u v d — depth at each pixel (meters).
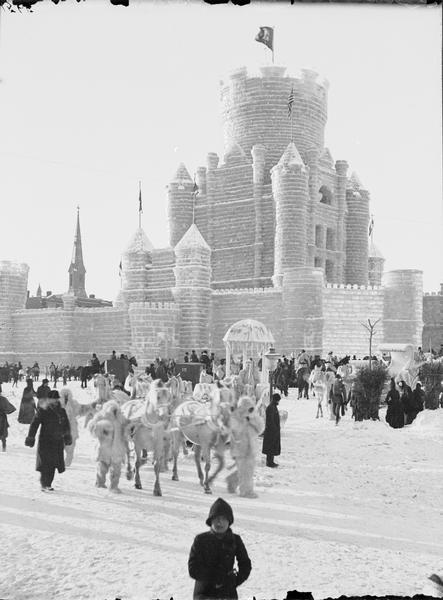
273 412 14.09
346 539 7.91
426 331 69.31
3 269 75.88
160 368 29.52
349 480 12.71
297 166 70.50
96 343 70.88
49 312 73.12
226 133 83.44
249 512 9.27
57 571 6.21
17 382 48.78
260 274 75.25
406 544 7.81
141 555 6.77
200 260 65.75
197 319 64.75
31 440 10.24
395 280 61.19
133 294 74.44
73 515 8.56
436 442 18.00
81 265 142.62
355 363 32.75
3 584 5.83
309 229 74.31
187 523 8.22
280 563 6.66
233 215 78.50
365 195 85.06
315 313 58.56
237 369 34.12
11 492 10.05
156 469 10.20
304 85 79.62
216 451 10.65
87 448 16.20
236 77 81.56
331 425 21.66
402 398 21.92
